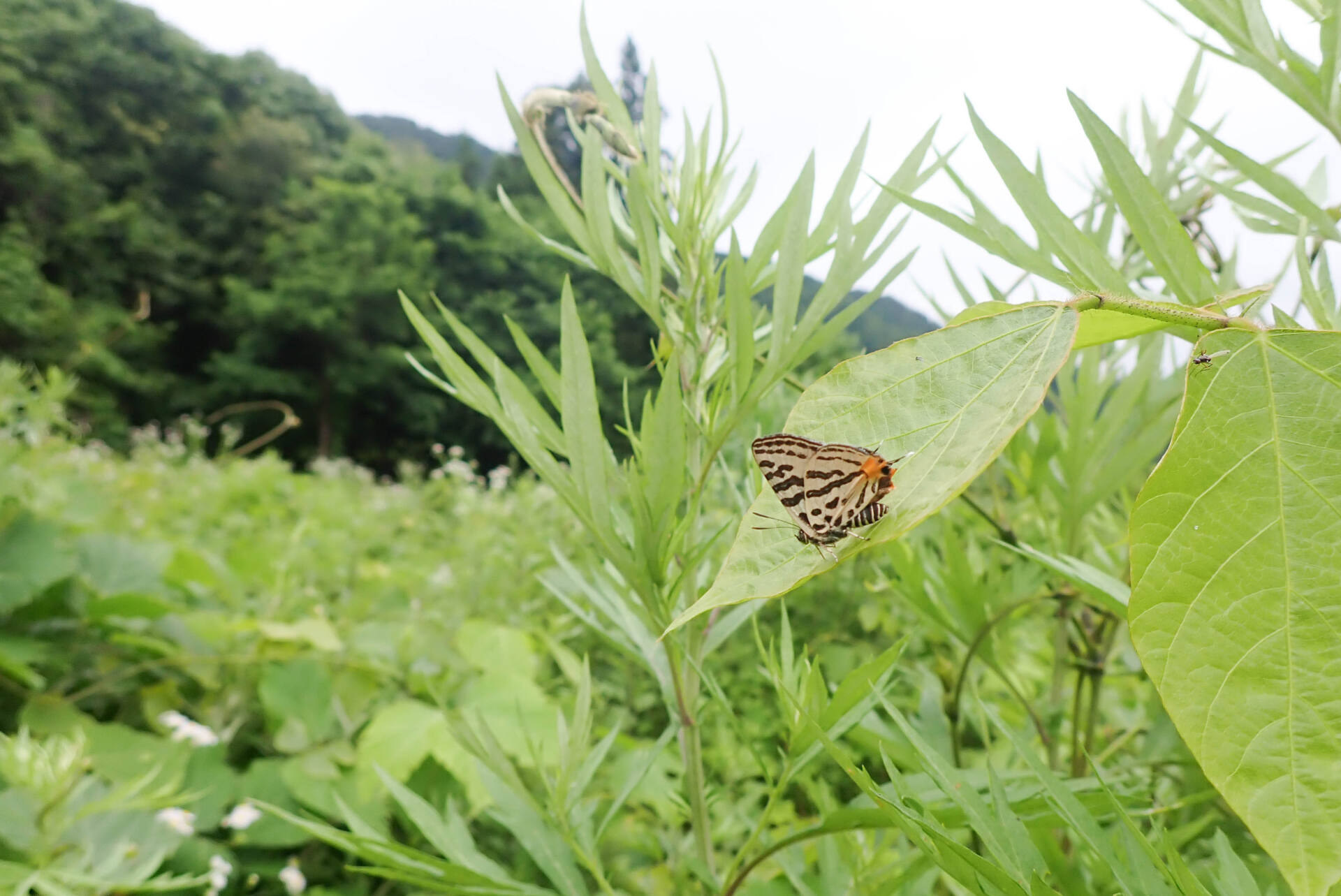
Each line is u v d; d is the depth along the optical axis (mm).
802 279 420
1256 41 328
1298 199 335
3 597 1073
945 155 398
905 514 164
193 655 1170
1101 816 404
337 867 972
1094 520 869
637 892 881
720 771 1070
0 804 708
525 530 2025
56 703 1020
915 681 753
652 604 451
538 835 491
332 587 1759
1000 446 160
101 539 1323
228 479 3209
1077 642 783
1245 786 146
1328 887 136
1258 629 150
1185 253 257
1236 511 155
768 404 765
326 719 1114
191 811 915
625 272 487
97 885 624
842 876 559
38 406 1375
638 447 476
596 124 493
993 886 278
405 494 3496
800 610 1320
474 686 1162
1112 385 665
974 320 182
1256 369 161
